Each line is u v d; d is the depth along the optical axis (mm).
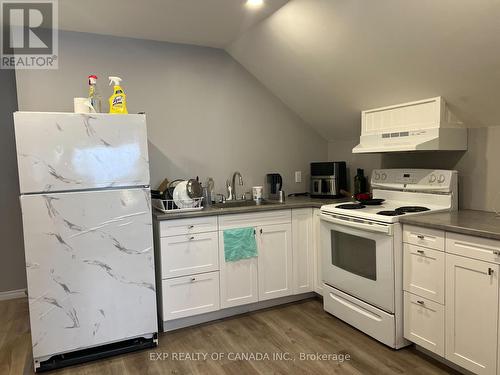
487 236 1875
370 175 3572
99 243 2408
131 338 2553
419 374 2180
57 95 2945
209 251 2881
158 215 2695
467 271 2002
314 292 3436
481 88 2338
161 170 3326
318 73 3129
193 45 3410
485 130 2586
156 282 2869
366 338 2639
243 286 3033
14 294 3562
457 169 2775
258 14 2709
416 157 3086
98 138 2381
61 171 2303
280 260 3172
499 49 2045
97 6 2520
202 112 3484
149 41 3236
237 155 3670
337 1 2344
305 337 2682
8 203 3506
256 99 3738
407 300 2381
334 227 2850
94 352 2475
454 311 2084
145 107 3244
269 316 3049
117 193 2436
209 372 2281
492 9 1867
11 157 3490
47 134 2260
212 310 2922
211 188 3459
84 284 2389
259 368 2309
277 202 3385
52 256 2305
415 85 2645
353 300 2738
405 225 2361
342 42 2652
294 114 3953
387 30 2346
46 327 2318
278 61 3270
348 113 3434
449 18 2039
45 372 2328
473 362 2000
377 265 2477
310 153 4074
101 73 3072
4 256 3523
